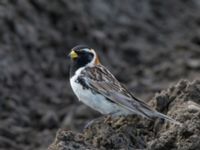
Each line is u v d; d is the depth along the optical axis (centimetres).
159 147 998
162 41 2153
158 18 2283
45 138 1577
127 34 2111
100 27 2069
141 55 2045
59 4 1991
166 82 1861
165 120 1053
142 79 1895
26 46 1844
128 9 2216
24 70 1780
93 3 2119
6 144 1537
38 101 1731
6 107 1664
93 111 1647
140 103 1047
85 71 1106
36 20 1916
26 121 1642
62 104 1742
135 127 1070
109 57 1997
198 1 2445
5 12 1848
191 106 1049
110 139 1009
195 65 1934
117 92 1077
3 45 1795
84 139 1027
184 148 984
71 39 1952
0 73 1727
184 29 2261
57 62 1870
